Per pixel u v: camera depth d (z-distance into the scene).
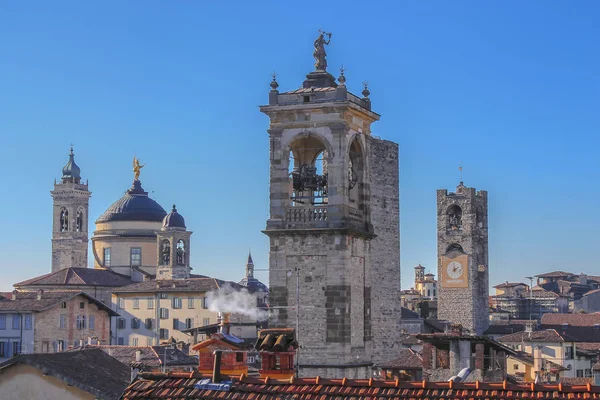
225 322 62.88
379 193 127.62
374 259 125.12
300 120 93.31
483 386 51.00
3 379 80.62
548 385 50.75
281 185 93.75
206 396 52.91
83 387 79.56
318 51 96.25
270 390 52.72
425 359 93.88
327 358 91.75
